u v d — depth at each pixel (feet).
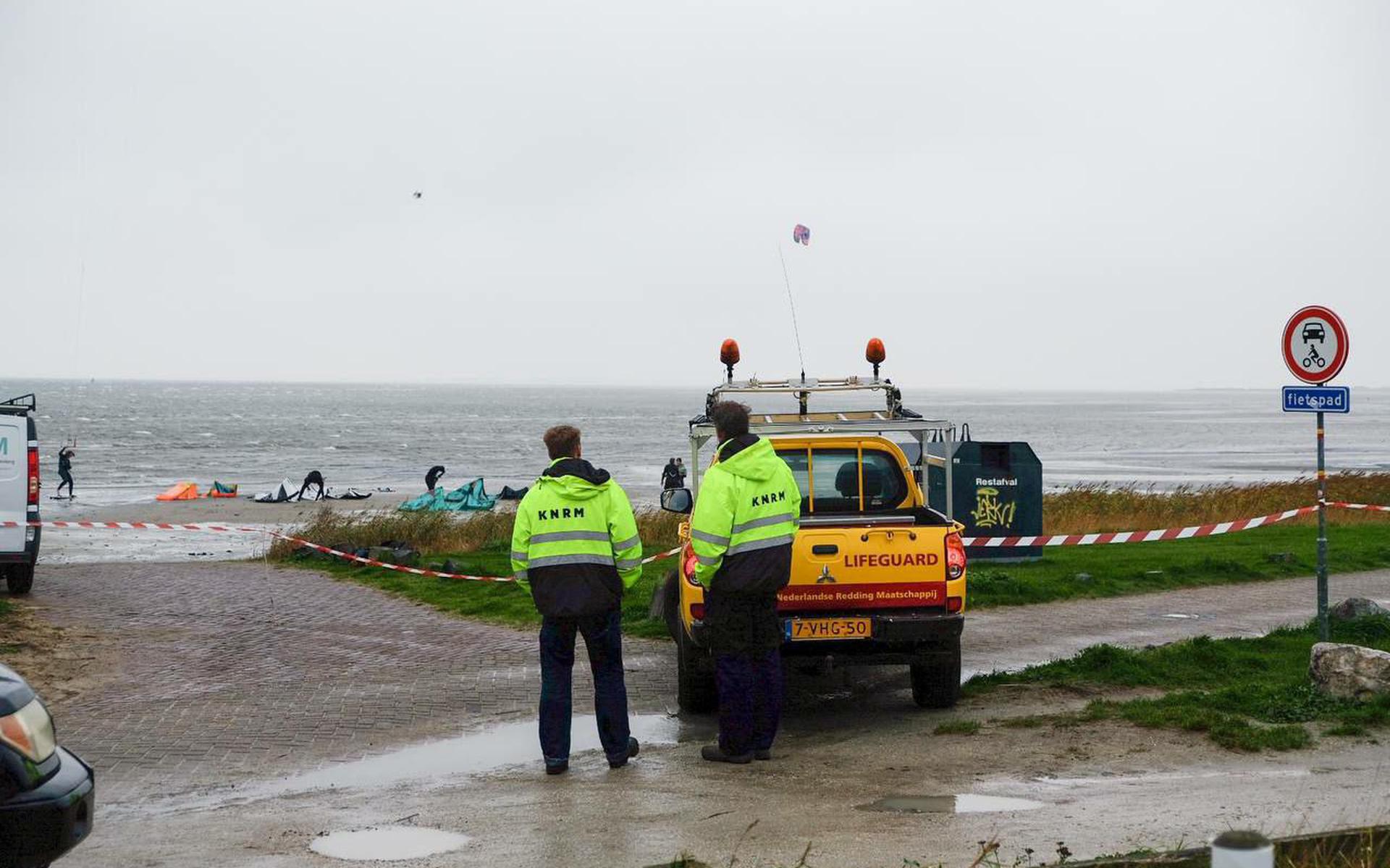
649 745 27.25
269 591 53.52
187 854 19.01
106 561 70.23
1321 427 33.37
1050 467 205.05
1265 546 65.67
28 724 15.35
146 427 366.22
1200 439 339.77
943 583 28.53
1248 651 34.94
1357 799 20.42
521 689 33.45
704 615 28.02
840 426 31.73
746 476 24.70
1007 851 17.75
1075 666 33.47
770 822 19.92
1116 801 20.84
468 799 22.40
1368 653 27.99
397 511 89.04
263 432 342.85
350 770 25.25
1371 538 69.92
